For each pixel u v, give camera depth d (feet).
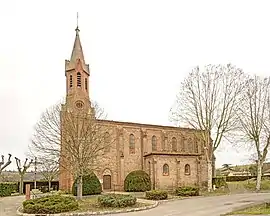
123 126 184.44
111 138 167.73
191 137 207.31
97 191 145.48
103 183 172.45
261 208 87.10
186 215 81.35
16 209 108.37
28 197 116.67
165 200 123.34
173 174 173.88
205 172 191.01
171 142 201.57
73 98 176.45
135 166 183.83
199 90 168.76
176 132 204.54
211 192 155.63
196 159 180.65
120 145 180.55
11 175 248.11
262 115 170.60
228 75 166.81
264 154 170.19
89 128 125.59
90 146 122.52
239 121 168.76
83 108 150.92
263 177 231.09
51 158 126.21
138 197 130.62
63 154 122.62
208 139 166.40
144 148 188.03
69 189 161.89
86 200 114.01
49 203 93.35
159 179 170.09
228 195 141.59
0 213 99.71
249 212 76.59
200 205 103.76
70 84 182.50
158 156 172.76
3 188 173.78
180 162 176.45
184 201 118.42
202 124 167.12
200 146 203.41
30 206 92.89
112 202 99.19
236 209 89.56
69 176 163.43
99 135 135.33
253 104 170.50
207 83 167.73
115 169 177.68
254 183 192.54
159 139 197.26
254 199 118.83
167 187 170.71
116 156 178.91
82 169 116.16
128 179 167.22
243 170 292.40
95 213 90.84
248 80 171.94
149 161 176.55
